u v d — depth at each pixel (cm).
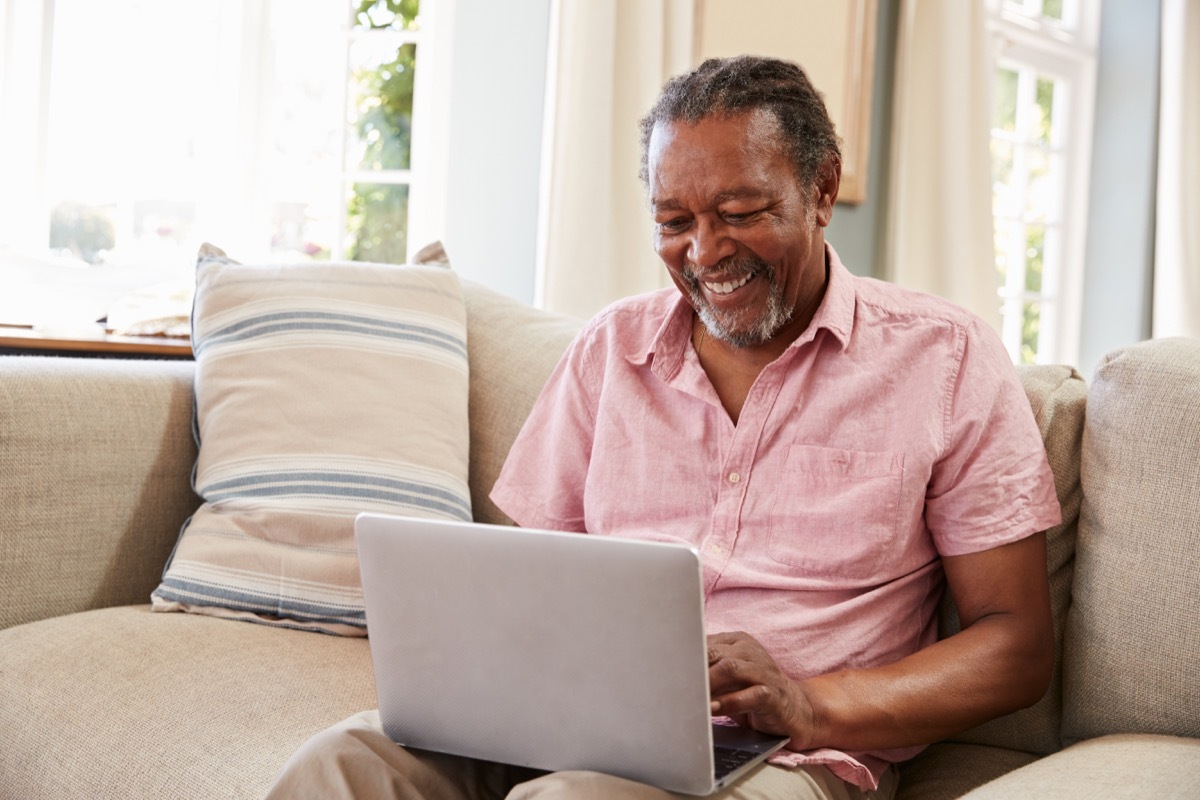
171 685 137
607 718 97
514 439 183
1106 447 129
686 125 124
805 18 355
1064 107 510
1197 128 498
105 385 174
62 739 133
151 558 179
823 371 131
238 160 287
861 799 120
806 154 125
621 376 143
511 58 292
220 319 185
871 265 397
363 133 303
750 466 132
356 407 175
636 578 93
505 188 295
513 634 99
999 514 123
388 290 189
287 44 294
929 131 395
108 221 271
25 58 256
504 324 195
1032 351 506
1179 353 128
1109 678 125
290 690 136
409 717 106
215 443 175
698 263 125
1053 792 99
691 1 299
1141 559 123
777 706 109
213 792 119
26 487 161
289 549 164
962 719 118
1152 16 501
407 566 101
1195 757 108
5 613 159
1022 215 496
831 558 127
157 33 276
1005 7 470
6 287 234
